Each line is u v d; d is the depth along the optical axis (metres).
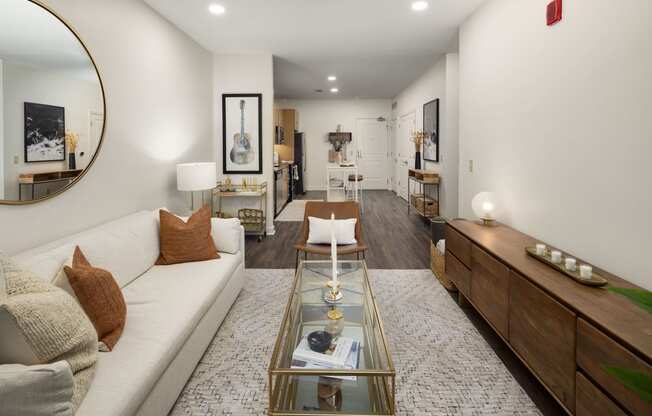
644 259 1.65
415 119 7.46
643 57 1.64
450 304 2.94
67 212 2.33
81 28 2.43
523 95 2.66
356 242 3.47
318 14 3.60
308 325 1.96
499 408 1.77
